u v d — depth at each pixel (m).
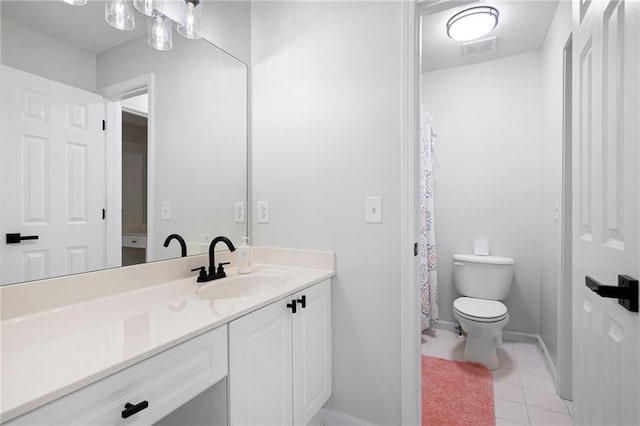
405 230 1.42
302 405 1.33
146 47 1.35
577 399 1.08
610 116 0.83
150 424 0.74
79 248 1.12
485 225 2.76
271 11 1.78
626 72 0.74
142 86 1.34
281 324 1.21
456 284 2.72
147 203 1.36
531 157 2.60
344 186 1.56
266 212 1.79
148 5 1.27
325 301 1.52
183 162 1.50
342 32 1.57
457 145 2.86
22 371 0.63
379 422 1.48
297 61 1.69
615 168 0.80
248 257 1.58
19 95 0.98
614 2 0.80
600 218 0.89
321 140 1.62
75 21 1.12
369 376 1.50
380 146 1.48
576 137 1.10
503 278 2.53
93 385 0.64
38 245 1.02
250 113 1.83
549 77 2.23
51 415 0.57
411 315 1.41
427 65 2.84
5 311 0.92
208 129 1.62
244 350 1.03
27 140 1.00
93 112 1.17
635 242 0.69
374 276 1.49
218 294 1.38
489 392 1.90
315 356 1.43
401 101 1.43
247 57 1.82
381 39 1.48
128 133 1.29
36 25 1.02
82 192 1.14
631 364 0.71
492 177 2.74
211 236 1.64
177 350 0.81
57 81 1.08
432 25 2.22
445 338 2.71
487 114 2.76
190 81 1.53
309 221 1.65
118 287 1.21
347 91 1.55
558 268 1.91
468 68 2.82
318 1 1.64
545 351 2.31
